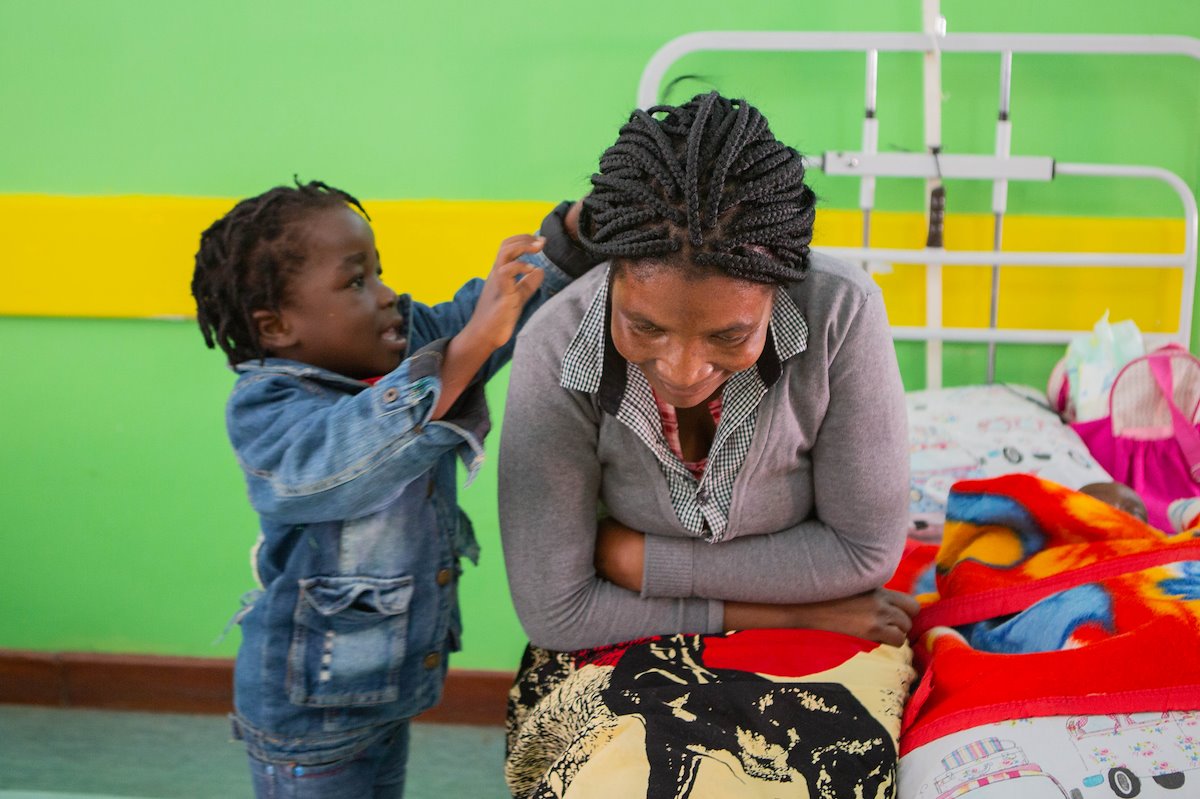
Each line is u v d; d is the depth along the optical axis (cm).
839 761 101
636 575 118
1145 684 104
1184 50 186
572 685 114
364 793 131
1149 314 210
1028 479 134
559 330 109
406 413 103
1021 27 204
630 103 210
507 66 210
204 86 213
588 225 101
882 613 119
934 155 195
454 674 225
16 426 227
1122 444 180
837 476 113
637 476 114
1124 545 123
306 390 118
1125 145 205
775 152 90
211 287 121
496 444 224
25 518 230
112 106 214
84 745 216
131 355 222
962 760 101
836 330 106
